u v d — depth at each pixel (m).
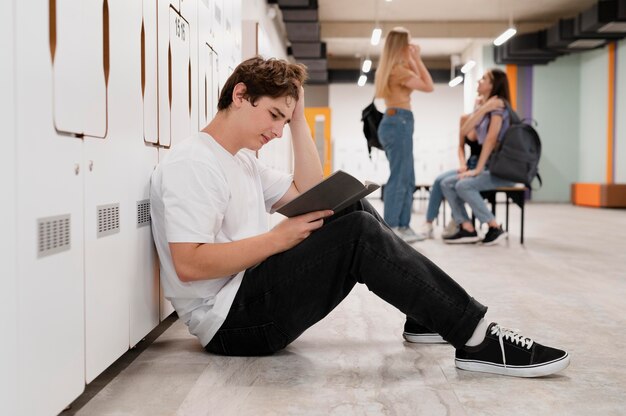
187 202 1.40
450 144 12.53
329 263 1.45
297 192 1.81
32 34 1.00
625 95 10.30
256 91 1.45
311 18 8.78
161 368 1.54
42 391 1.04
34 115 1.01
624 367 1.58
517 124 4.49
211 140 1.50
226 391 1.37
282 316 1.51
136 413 1.23
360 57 15.09
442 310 1.47
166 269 1.58
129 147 1.47
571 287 2.81
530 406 1.29
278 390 1.37
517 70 12.30
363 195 1.51
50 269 1.07
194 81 2.14
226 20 2.76
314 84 15.24
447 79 14.89
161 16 1.73
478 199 4.63
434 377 1.47
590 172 11.83
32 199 1.00
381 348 1.74
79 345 1.19
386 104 4.63
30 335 1.00
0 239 0.92
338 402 1.30
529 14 10.98
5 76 0.93
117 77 1.39
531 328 2.02
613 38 10.22
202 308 1.57
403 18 11.34
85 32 1.20
